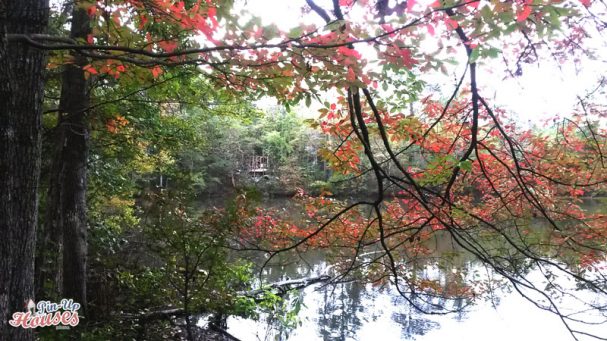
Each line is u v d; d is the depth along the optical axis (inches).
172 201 171.0
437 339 227.9
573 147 152.4
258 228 176.6
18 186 74.4
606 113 143.8
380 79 100.7
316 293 298.7
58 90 234.8
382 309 274.8
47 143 189.8
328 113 137.3
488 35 66.5
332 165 148.0
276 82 91.4
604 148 144.4
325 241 170.7
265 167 1015.6
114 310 194.2
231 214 168.1
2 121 71.2
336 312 266.8
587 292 247.4
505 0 64.0
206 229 170.4
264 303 237.6
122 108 221.0
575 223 159.3
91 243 226.4
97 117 194.4
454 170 125.9
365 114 135.5
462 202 166.4
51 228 172.9
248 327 227.8
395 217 167.5
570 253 161.6
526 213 158.2
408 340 227.6
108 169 274.8
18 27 73.8
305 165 876.6
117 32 97.7
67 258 172.9
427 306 278.5
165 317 208.7
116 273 202.7
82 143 177.0
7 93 70.7
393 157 114.5
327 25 66.9
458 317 257.8
